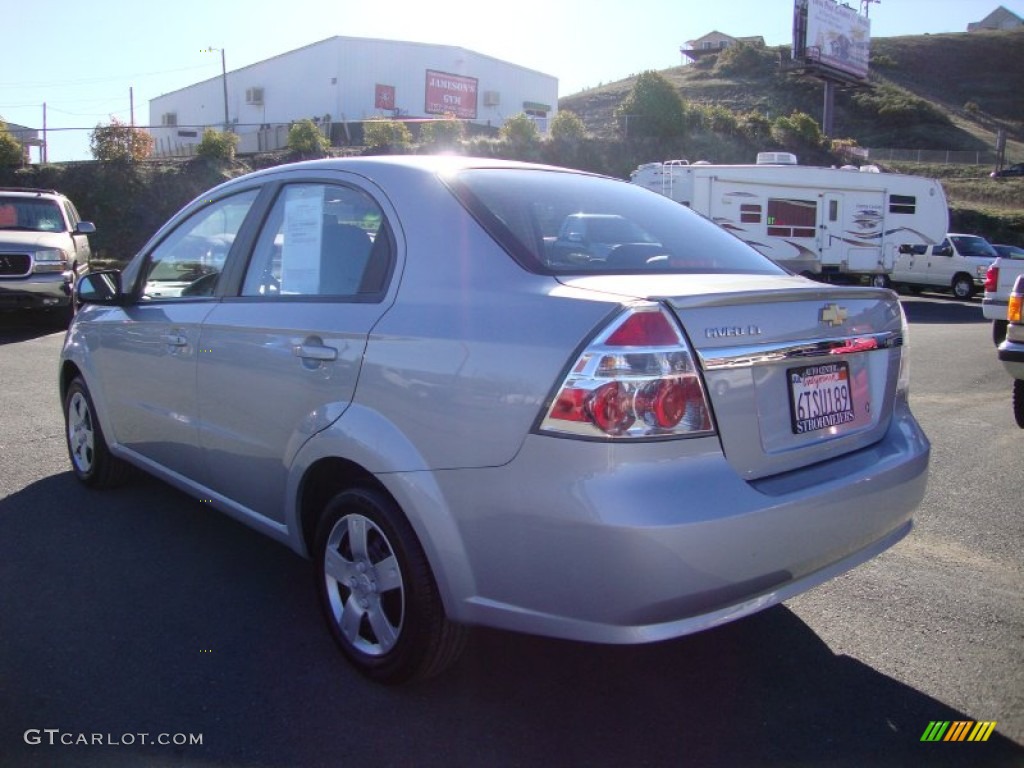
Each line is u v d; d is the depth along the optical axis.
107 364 4.60
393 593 3.00
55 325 12.12
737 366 2.59
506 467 2.51
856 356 3.07
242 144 40.34
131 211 31.42
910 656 3.35
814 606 3.77
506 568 2.55
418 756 2.67
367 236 3.24
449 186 3.14
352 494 3.02
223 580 3.90
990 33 104.12
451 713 2.91
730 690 3.10
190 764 2.60
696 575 2.41
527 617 2.55
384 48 46.94
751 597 2.62
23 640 3.32
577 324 2.47
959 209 42.78
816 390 2.89
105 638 3.35
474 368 2.62
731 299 2.58
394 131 35.44
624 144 40.25
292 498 3.29
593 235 3.23
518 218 3.09
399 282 3.01
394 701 2.97
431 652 2.85
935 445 6.53
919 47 99.81
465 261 2.90
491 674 3.17
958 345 12.70
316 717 2.86
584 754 2.70
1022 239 41.41
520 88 54.09
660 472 2.41
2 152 31.73
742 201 18.62
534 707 2.96
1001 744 2.79
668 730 2.84
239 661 3.21
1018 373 6.72
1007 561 4.29
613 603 2.38
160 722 2.81
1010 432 6.95
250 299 3.64
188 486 4.10
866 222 20.12
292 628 3.47
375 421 2.88
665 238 3.47
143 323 4.23
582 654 3.34
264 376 3.39
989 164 58.59
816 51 44.19
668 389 2.42
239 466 3.63
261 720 2.84
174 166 33.12
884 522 3.02
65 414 5.29
